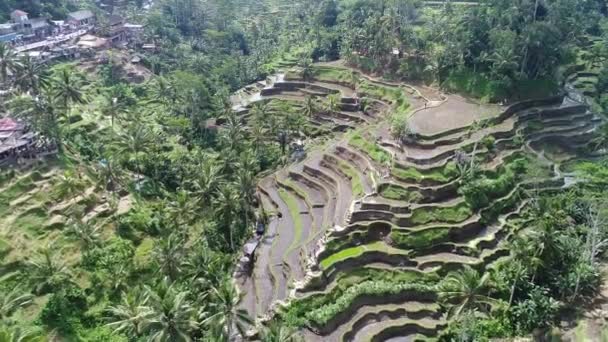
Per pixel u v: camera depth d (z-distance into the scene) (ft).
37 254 251.39
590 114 376.27
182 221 289.53
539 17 398.42
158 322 180.75
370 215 269.44
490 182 289.94
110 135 370.53
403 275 246.06
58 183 295.07
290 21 654.53
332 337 216.95
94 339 223.92
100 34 535.19
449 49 409.49
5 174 287.07
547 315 227.20
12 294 217.77
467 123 337.72
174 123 412.16
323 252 249.96
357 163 320.91
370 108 418.31
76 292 237.86
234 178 330.54
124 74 490.49
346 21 513.86
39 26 510.58
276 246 274.57
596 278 242.78
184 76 458.91
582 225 274.98
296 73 483.51
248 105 450.71
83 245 263.49
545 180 309.63
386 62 455.63
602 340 213.05
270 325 209.67
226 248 289.53
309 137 405.39
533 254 237.66
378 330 221.46
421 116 351.46
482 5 422.82
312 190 319.88
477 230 270.87
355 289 234.17
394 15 452.76
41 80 343.67
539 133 354.33
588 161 336.90
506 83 375.25
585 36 479.00
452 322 226.38
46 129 314.96
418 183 283.38
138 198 315.17
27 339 200.95
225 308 196.13
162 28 587.68
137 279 255.50
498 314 229.86
